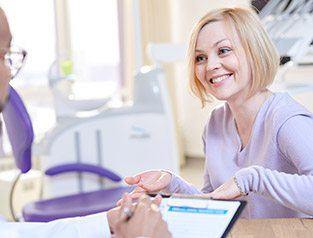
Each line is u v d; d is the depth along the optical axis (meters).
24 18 4.31
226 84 1.35
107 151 2.56
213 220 0.96
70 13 4.65
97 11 4.87
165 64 4.92
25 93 4.32
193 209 1.00
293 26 2.32
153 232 0.87
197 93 1.47
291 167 1.33
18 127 1.94
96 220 1.06
